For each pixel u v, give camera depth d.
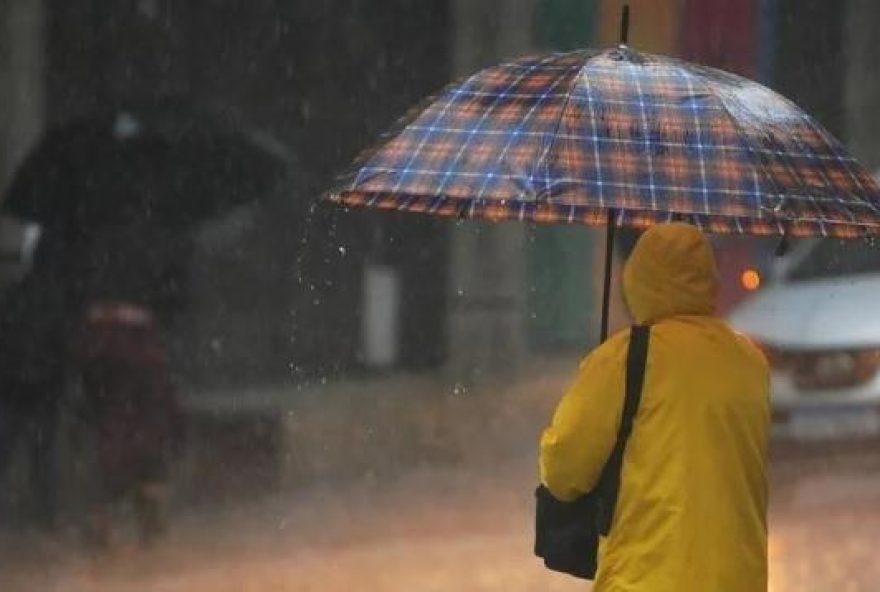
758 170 17.16
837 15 64.94
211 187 42.69
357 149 61.41
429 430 48.12
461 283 59.69
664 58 18.78
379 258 59.06
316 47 61.06
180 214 41.84
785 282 41.47
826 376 38.09
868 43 65.56
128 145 41.41
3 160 56.34
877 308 39.25
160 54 58.38
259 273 55.72
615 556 16.39
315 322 56.91
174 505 38.91
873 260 41.41
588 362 16.73
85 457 37.59
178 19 58.69
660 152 17.11
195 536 36.53
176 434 38.84
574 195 16.75
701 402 16.39
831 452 38.06
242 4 59.72
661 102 17.56
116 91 57.62
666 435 16.31
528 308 59.81
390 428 48.03
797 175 17.44
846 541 34.31
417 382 56.53
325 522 37.97
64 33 57.34
